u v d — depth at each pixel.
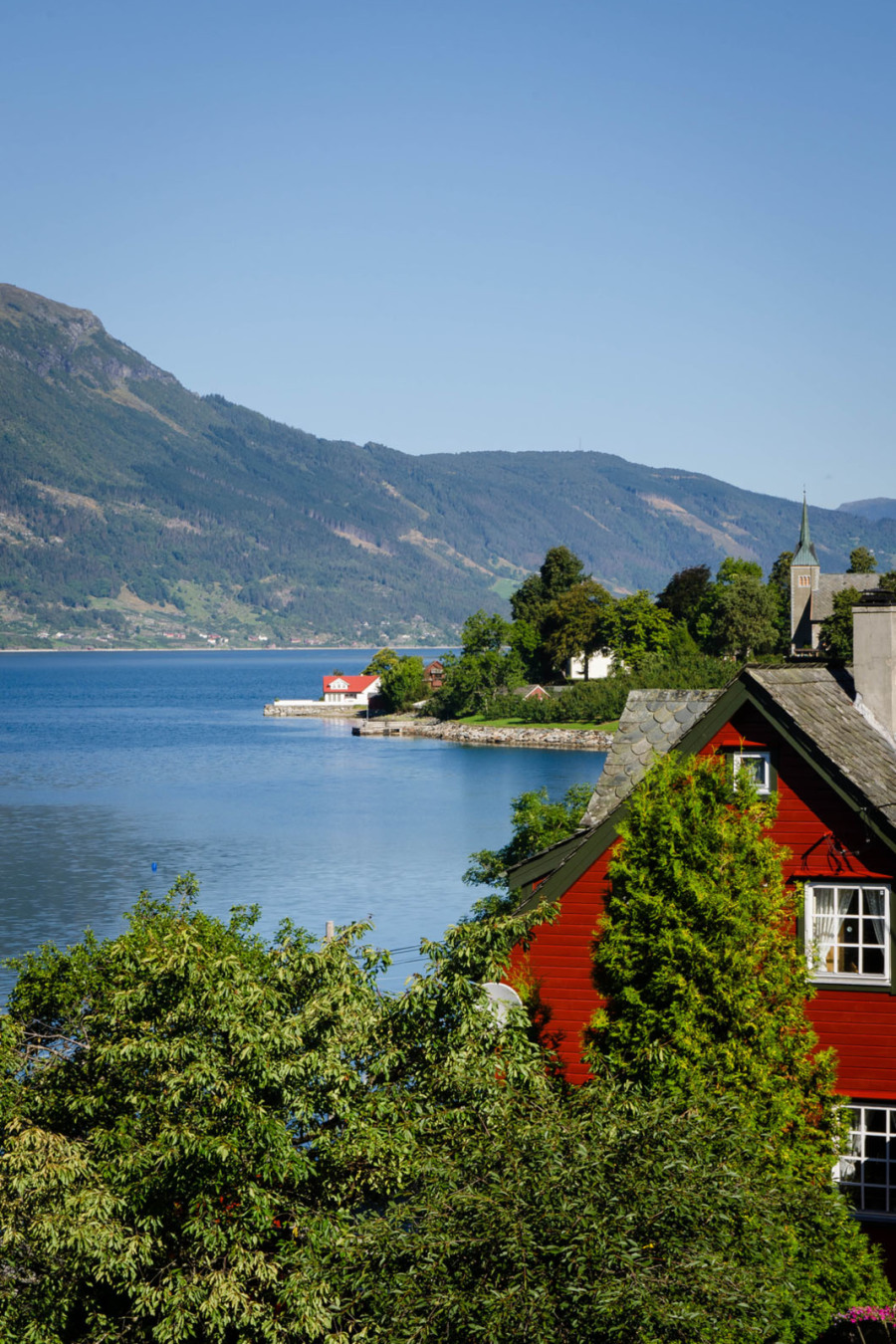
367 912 79.06
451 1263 14.98
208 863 100.00
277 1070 17.08
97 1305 17.16
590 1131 15.89
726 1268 14.52
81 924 77.25
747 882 20.80
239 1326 16.09
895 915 24.34
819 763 24.55
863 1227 23.80
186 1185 16.38
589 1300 14.05
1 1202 16.52
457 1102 17.97
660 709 29.97
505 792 148.62
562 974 26.05
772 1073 20.23
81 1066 19.17
